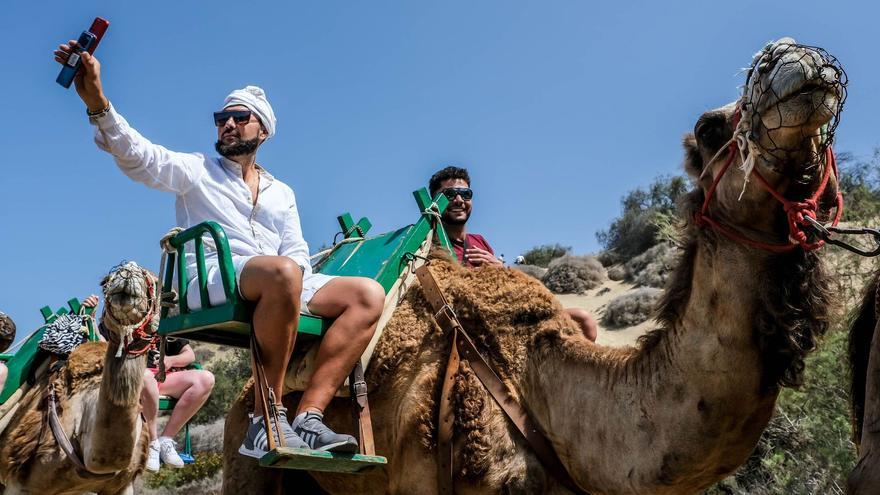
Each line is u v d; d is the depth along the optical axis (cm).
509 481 417
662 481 385
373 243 536
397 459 452
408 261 498
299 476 520
